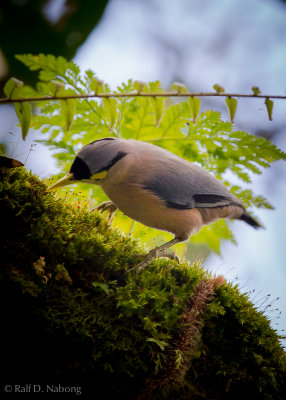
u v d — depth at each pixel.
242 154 6.90
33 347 4.25
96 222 5.22
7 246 4.42
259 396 4.94
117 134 7.10
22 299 4.30
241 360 5.04
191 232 6.35
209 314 5.07
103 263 4.82
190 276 5.15
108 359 4.47
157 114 4.81
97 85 4.70
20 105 4.33
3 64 8.77
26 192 4.75
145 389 4.51
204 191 6.47
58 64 6.06
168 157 6.34
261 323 5.25
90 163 5.80
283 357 5.23
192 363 4.91
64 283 4.55
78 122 6.88
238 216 7.14
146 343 4.59
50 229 4.60
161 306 4.80
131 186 5.91
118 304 4.59
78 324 4.40
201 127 6.96
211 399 4.79
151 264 5.21
